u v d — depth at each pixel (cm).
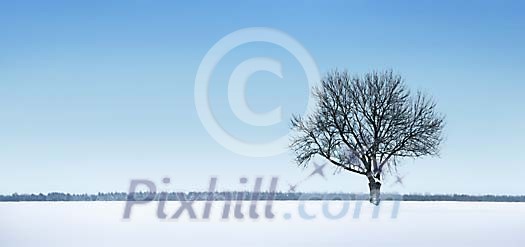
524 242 1678
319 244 1662
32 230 2091
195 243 1700
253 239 1814
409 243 1680
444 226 2317
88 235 1911
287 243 1691
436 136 4303
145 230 2141
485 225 2347
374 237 1859
